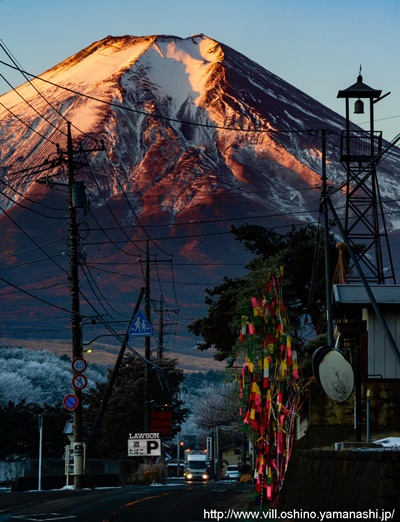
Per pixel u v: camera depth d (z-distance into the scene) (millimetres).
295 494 38688
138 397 163375
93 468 110938
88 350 91312
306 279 110938
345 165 96062
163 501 58719
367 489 26906
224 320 112438
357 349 41312
